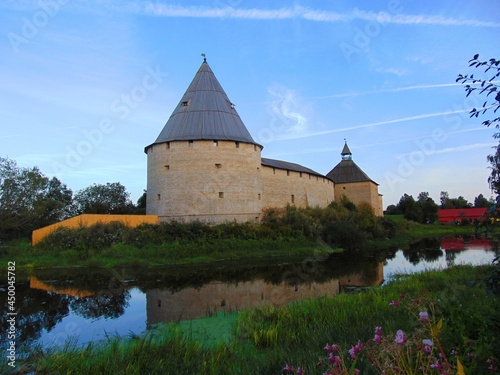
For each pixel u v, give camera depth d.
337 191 61.91
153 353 6.70
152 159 36.06
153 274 20.56
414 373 3.29
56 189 59.06
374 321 7.73
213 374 5.86
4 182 31.88
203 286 17.06
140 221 31.38
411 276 15.70
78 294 15.26
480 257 24.11
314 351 6.09
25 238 32.09
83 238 25.78
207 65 39.78
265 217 35.84
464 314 4.24
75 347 7.78
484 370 3.55
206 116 36.25
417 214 68.31
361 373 4.57
